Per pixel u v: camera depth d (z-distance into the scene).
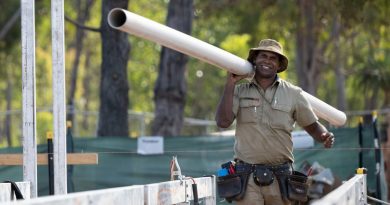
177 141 37.12
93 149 37.03
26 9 25.05
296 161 35.75
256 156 20.95
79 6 81.00
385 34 66.19
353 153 35.50
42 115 101.00
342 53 77.62
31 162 24.98
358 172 25.11
